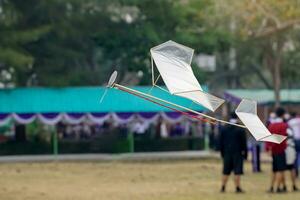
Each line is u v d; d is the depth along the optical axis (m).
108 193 70.81
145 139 128.00
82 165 109.12
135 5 135.00
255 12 134.88
